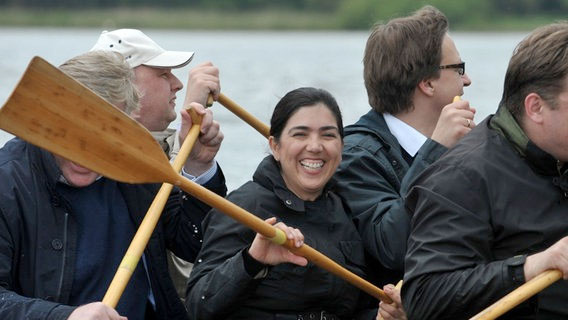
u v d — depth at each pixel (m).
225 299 7.54
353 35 73.88
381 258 8.21
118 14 72.75
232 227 7.89
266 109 28.59
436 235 6.96
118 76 7.55
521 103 6.98
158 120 9.22
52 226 7.39
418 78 8.88
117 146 7.38
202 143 8.69
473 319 6.66
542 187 6.95
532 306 6.97
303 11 74.44
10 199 7.24
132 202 7.87
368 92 9.15
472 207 6.93
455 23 61.12
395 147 8.83
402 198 8.22
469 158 7.03
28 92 7.05
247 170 19.19
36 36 66.25
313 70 43.69
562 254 6.58
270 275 7.79
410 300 7.06
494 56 50.28
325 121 8.01
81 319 6.66
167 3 72.25
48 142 7.18
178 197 8.37
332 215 8.17
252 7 72.94
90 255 7.54
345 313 8.09
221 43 63.16
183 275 9.64
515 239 6.95
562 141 6.86
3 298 6.98
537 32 6.98
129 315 7.79
